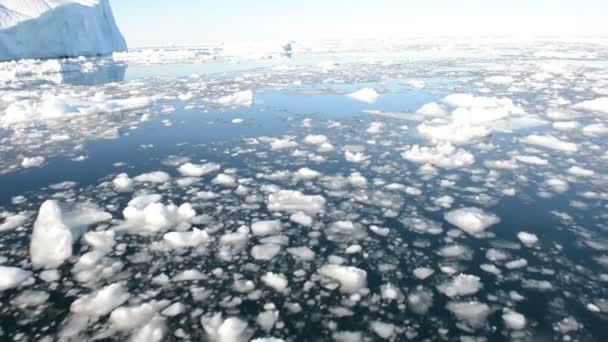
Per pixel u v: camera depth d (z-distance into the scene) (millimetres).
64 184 3736
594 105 6816
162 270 2359
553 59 17344
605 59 17000
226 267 2393
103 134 5652
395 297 2107
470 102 7281
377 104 7719
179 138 5375
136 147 4977
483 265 2393
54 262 2443
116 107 7609
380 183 3697
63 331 1872
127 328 1890
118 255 2514
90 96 9227
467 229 2832
